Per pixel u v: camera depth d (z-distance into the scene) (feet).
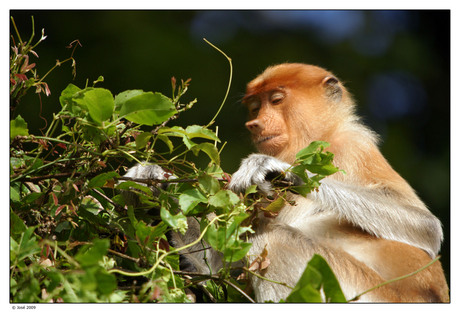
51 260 21.12
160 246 23.26
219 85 80.48
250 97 41.91
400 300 32.37
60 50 76.84
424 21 87.04
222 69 81.56
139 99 22.86
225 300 28.02
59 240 25.41
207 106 78.33
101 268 17.63
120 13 80.89
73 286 17.85
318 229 34.65
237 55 82.84
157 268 21.75
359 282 31.40
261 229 30.91
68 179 23.36
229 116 76.84
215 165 24.70
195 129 23.63
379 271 33.06
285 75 40.63
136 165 32.42
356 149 37.73
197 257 34.68
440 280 34.24
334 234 34.42
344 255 31.89
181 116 76.54
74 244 21.06
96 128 23.79
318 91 40.52
